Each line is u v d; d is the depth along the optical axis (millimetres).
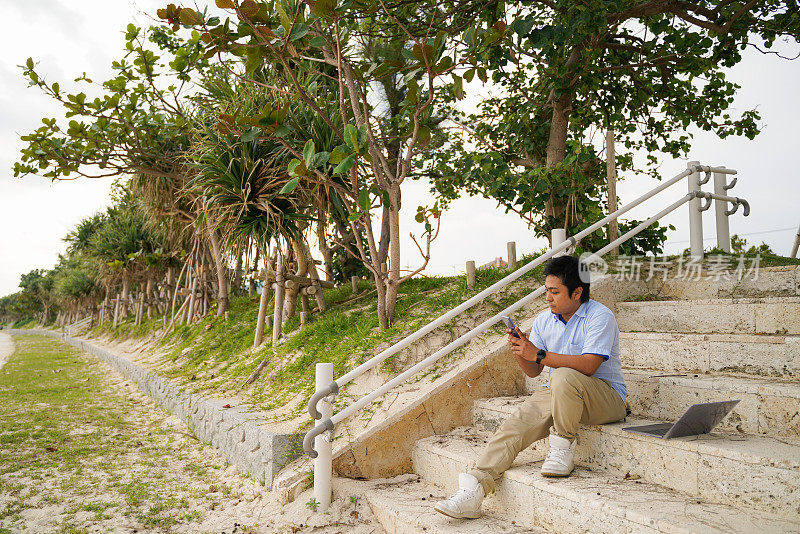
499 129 8133
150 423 6863
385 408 3941
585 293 2918
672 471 2498
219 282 10430
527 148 7688
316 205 6867
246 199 6363
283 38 4301
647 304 4000
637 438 2654
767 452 2217
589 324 2863
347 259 10531
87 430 6426
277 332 6902
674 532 1986
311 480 3598
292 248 7180
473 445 3430
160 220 11281
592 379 2740
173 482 4422
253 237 6559
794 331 3158
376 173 4973
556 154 7234
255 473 4184
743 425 2711
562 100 7219
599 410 2768
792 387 2582
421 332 3479
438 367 4355
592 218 5922
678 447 2473
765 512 2150
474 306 5086
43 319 71500
